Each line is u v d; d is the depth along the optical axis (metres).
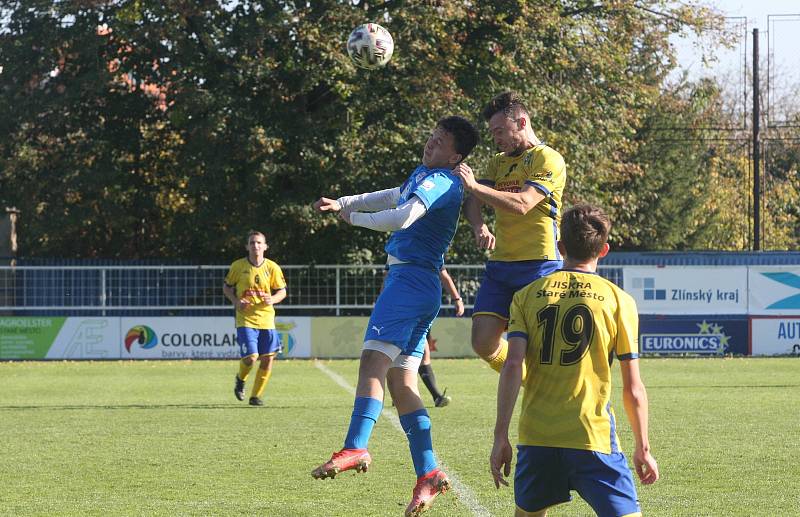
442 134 11.95
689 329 46.22
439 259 11.78
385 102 51.88
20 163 53.16
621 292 8.72
